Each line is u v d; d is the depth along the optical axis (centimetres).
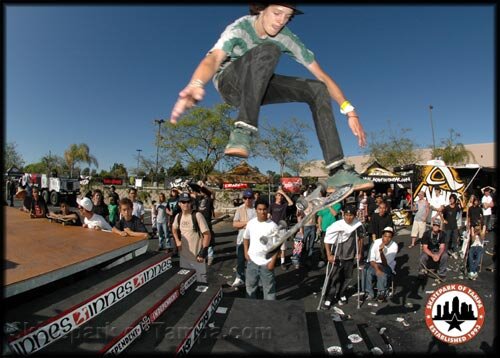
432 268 620
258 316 310
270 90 186
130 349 218
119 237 367
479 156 3503
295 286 580
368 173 1392
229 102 182
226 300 352
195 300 311
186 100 146
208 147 2105
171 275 345
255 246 407
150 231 1117
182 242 443
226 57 167
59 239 330
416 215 905
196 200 711
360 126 208
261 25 169
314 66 199
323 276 634
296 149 2223
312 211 227
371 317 455
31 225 418
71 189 1881
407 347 373
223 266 704
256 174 1756
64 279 294
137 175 3269
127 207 473
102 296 245
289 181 1711
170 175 2920
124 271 300
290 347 254
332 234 495
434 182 1301
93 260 262
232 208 1798
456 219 816
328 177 217
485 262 750
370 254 520
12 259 238
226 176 1775
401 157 2889
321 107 188
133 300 269
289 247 895
